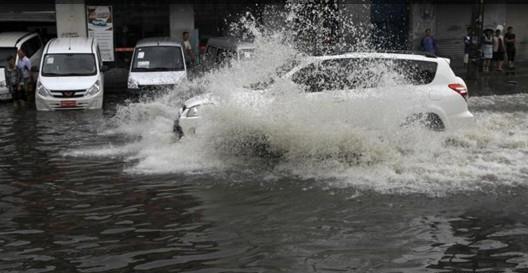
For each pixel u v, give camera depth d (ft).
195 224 21.53
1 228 21.49
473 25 67.51
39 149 35.01
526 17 86.53
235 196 24.62
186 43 68.23
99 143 36.52
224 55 54.80
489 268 17.65
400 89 31.22
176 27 73.92
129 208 23.48
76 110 51.34
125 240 20.15
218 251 19.04
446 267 17.71
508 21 85.81
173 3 73.31
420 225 21.06
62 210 23.43
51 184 27.17
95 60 55.01
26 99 57.36
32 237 20.57
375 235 20.20
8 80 55.72
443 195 24.30
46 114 49.32
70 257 18.76
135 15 72.79
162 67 57.31
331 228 20.88
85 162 31.27
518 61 87.61
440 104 32.01
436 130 32.14
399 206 23.03
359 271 17.43
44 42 73.31
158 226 21.43
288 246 19.35
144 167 29.63
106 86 67.31
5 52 58.54
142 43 60.23
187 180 27.12
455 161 29.37
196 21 74.02
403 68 32.09
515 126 39.42
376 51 33.53
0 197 25.32
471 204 23.18
